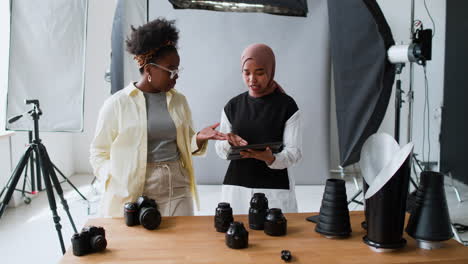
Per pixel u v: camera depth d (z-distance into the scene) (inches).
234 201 77.1
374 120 154.9
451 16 196.5
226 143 78.7
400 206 46.4
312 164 191.2
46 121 137.2
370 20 147.5
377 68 146.2
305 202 163.6
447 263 45.2
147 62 63.4
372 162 50.4
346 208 51.5
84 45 138.5
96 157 65.4
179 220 58.4
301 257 45.7
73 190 185.6
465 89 185.0
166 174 66.1
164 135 66.9
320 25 183.9
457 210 150.5
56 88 137.7
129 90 66.2
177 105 69.7
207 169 191.0
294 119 74.9
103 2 212.8
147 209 53.8
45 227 134.5
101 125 65.2
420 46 117.0
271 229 52.0
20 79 135.9
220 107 187.8
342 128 169.2
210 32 183.8
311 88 187.0
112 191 64.9
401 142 217.6
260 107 76.2
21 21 135.5
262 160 75.7
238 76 186.2
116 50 160.7
